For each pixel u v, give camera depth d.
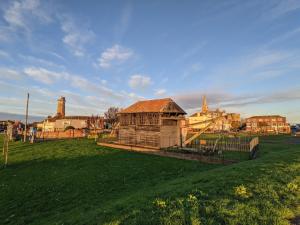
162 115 36.12
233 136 68.56
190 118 110.44
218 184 10.45
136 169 22.97
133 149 37.09
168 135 36.44
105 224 7.21
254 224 6.56
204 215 7.23
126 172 21.70
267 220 6.84
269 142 51.31
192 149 30.67
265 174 11.99
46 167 24.83
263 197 8.66
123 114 43.31
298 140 56.59
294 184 10.20
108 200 13.80
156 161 27.39
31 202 14.52
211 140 50.91
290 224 6.68
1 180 20.09
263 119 120.81
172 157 30.25
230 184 10.30
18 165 26.25
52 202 14.39
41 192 16.31
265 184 10.13
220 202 8.10
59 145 43.84
